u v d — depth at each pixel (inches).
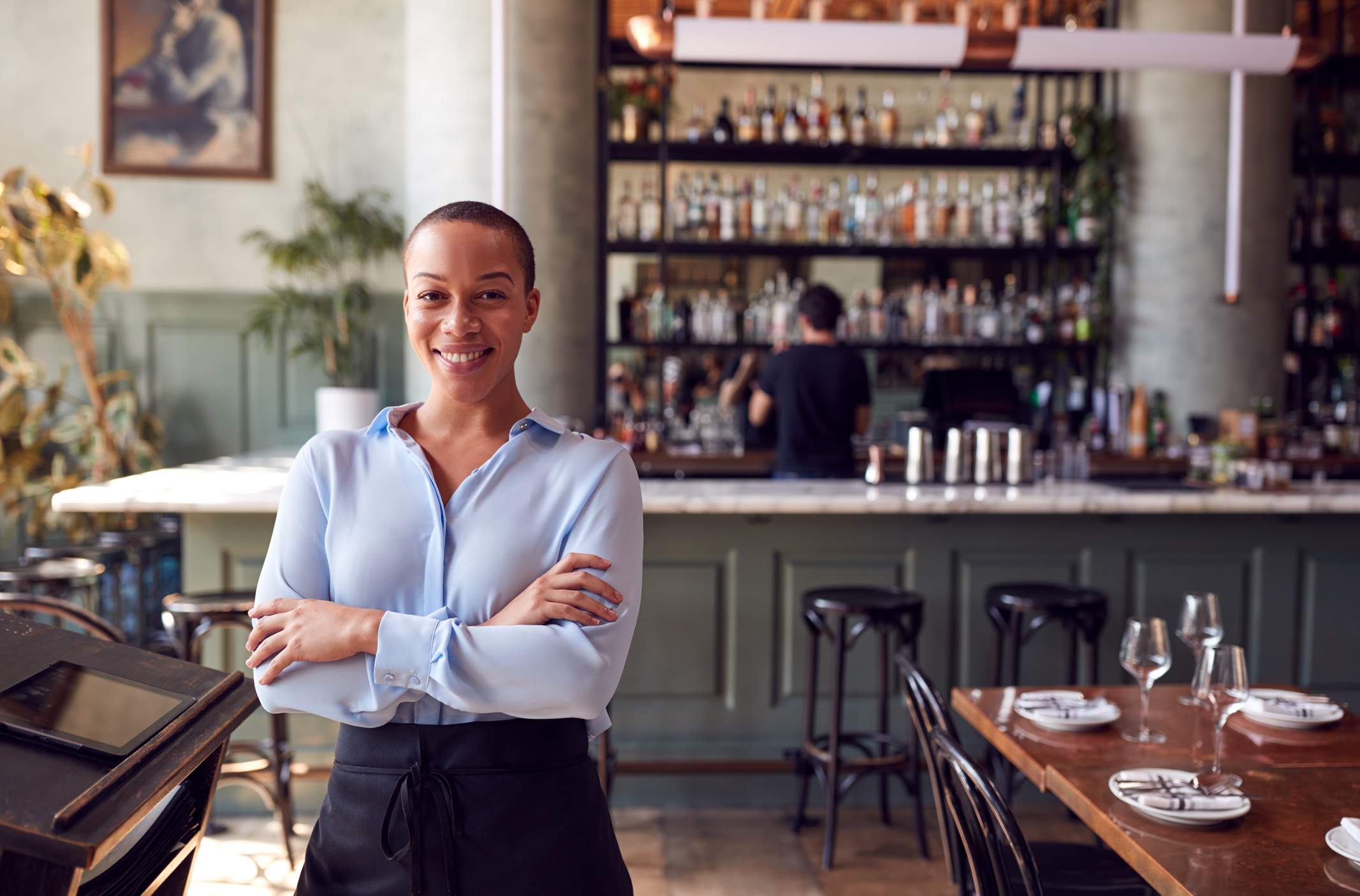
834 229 212.7
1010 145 217.5
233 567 128.0
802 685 132.9
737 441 215.2
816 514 132.3
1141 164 207.9
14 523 226.1
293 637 45.6
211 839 121.3
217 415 231.8
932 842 122.3
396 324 235.0
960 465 143.2
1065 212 215.5
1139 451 202.5
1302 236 216.2
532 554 48.1
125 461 209.8
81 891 39.1
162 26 226.7
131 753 39.1
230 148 229.6
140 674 47.4
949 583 133.9
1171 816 57.3
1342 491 138.9
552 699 44.4
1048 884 74.9
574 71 188.9
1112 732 75.2
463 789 45.9
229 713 46.3
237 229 231.0
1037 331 212.7
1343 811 60.0
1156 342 207.2
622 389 217.8
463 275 46.7
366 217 221.6
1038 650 135.0
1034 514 134.3
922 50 126.0
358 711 45.3
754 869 115.0
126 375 212.7
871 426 237.8
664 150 206.4
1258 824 57.9
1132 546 135.1
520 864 46.0
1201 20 199.6
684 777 132.5
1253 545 136.0
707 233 211.3
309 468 50.0
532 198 186.9
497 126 115.8
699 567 131.6
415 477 49.1
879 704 126.4
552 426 50.3
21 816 33.6
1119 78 212.4
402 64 233.1
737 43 124.1
